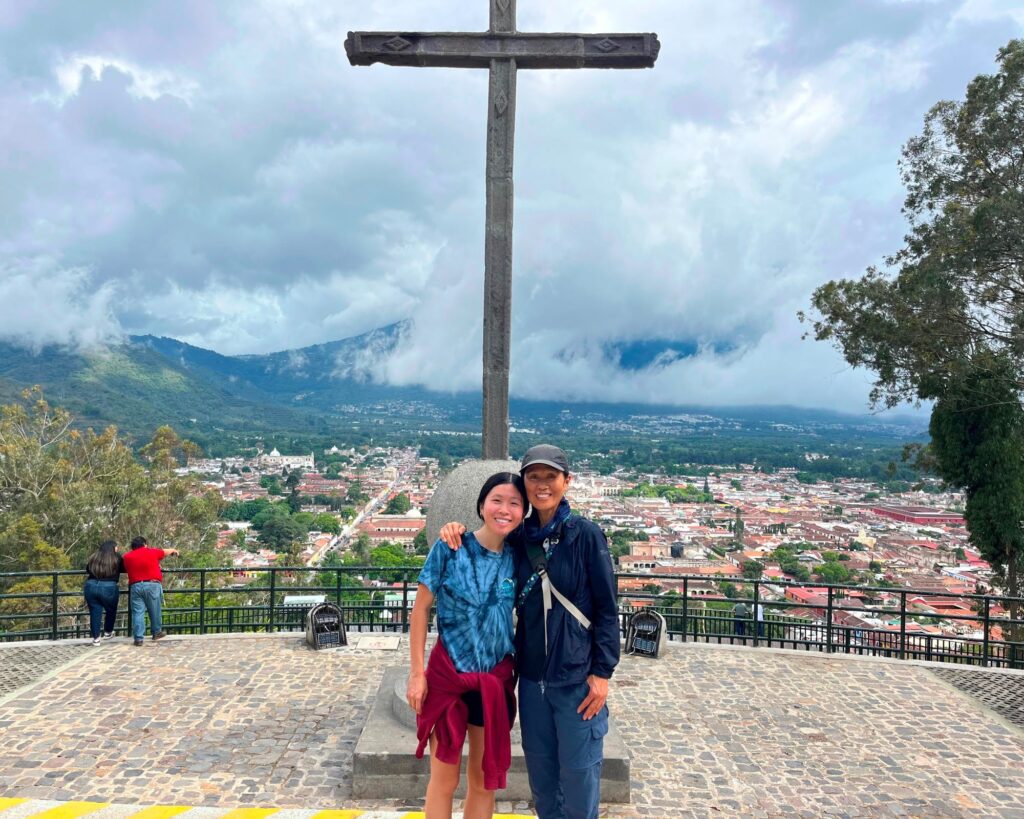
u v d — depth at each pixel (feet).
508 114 17.58
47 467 84.94
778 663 22.17
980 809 13.55
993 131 49.55
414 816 12.08
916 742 16.55
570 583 9.14
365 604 30.86
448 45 17.51
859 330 52.70
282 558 174.19
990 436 51.03
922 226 52.24
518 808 13.41
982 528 52.47
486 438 17.38
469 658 9.16
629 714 18.03
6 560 76.95
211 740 15.97
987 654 24.76
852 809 13.48
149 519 87.66
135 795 13.48
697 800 13.74
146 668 20.86
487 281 17.44
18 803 12.42
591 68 17.98
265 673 20.53
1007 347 50.24
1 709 17.56
